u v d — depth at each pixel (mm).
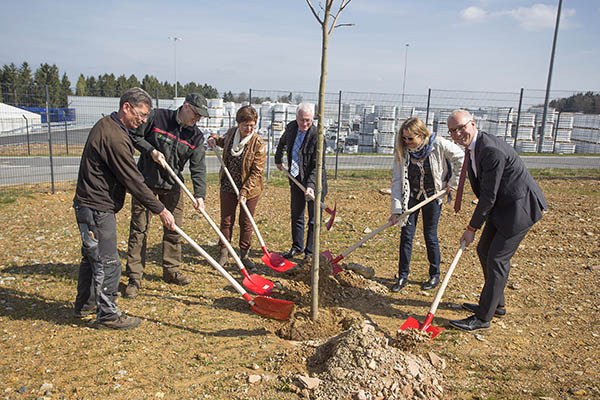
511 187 3674
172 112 4328
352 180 11891
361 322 3699
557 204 8625
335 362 3041
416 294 4676
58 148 17750
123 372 3068
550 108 18844
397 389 2828
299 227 5719
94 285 3676
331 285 4648
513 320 4090
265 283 4531
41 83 52312
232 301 4414
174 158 4352
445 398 2889
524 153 17422
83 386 2900
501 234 3771
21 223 7020
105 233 3533
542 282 4969
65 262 5285
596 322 4012
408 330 3373
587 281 4984
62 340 3486
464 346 3596
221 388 2943
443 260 5723
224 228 5230
